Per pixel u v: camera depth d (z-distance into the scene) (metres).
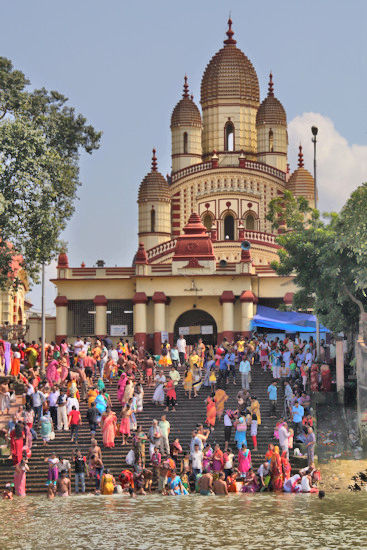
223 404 40.38
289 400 40.69
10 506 31.20
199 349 49.44
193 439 35.31
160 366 49.84
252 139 85.62
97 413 39.44
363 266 43.53
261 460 37.22
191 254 64.31
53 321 68.19
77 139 52.16
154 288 64.19
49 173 44.81
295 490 33.62
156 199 81.12
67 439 39.00
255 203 80.56
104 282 65.25
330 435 39.66
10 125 42.62
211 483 33.50
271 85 86.38
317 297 45.94
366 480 34.88
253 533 25.98
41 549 24.56
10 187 42.69
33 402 40.34
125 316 65.56
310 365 45.03
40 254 45.31
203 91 86.12
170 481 33.88
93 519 28.33
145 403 43.19
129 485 34.28
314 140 53.16
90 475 35.72
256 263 72.06
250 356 48.72
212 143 85.44
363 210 43.53
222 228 80.25
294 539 25.23
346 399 42.31
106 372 47.16
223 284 63.81
